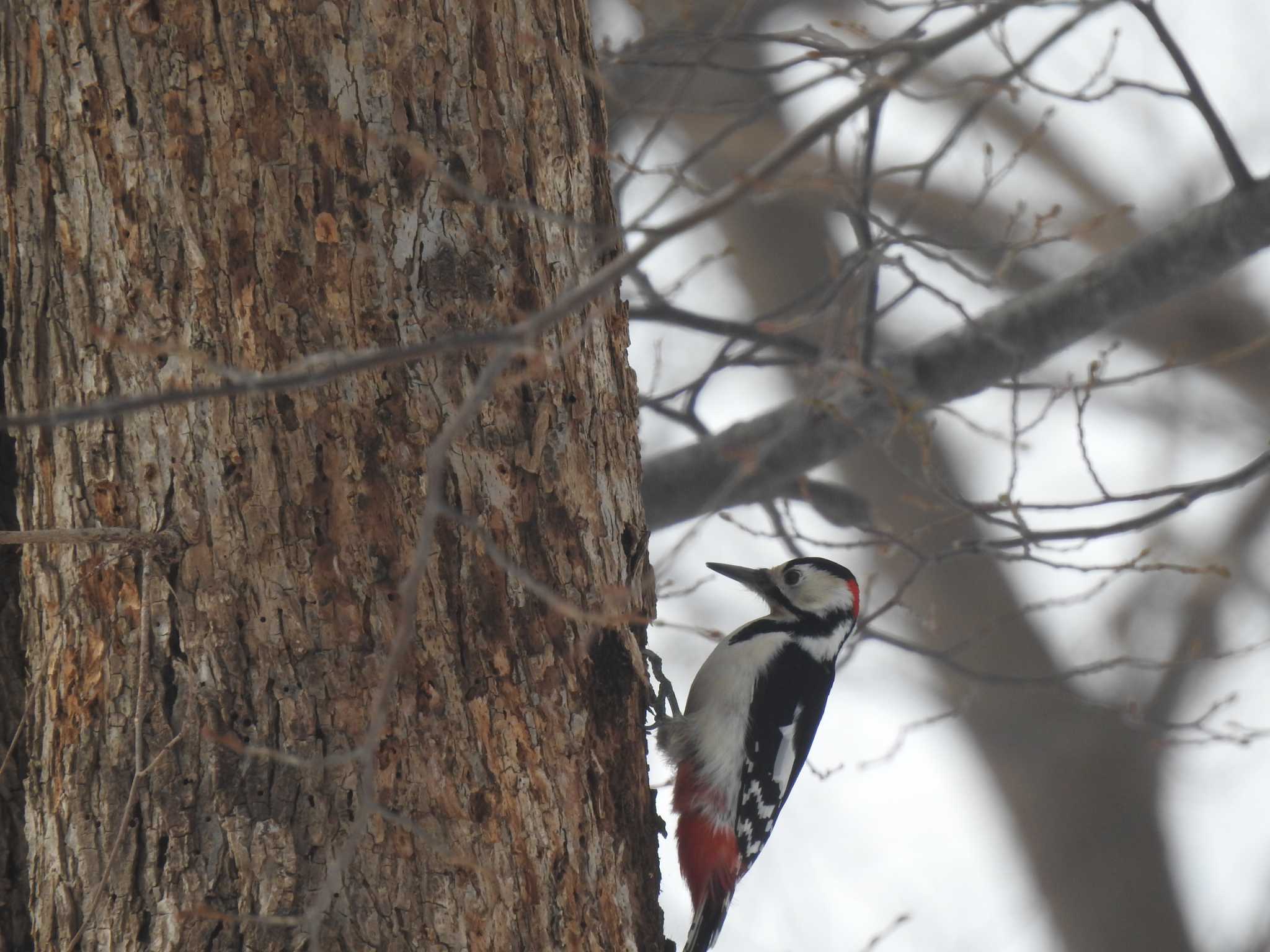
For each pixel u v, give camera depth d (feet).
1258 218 44.78
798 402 46.85
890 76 35.19
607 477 30.14
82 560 26.23
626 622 25.22
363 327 26.78
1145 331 75.31
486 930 26.22
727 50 70.79
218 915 24.66
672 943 31.32
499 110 28.58
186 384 26.13
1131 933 79.15
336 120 26.89
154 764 25.39
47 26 26.78
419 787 26.16
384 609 26.37
